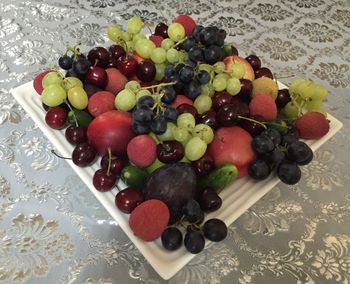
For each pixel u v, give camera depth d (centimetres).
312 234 35
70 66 40
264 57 54
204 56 40
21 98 40
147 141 32
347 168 41
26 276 31
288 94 40
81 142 36
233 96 39
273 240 34
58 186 38
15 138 41
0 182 38
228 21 60
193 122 33
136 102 35
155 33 46
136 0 62
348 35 58
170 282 31
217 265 32
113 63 41
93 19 58
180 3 62
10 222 35
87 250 33
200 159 33
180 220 31
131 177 32
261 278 32
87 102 37
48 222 35
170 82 37
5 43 52
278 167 34
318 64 53
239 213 32
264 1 64
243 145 34
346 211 37
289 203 37
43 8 58
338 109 47
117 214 32
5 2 59
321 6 63
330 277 32
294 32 58
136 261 32
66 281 31
